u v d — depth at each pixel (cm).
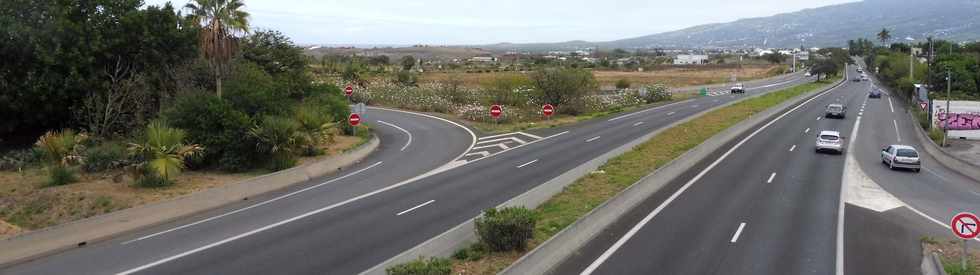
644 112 6238
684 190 2570
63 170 2555
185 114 2947
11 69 3372
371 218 2123
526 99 6312
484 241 1658
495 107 4959
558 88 5984
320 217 2152
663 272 1566
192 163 2902
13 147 3619
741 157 3491
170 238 1925
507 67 16375
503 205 1997
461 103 6556
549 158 3384
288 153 3039
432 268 1348
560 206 2167
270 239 1884
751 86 11488
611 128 4806
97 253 1788
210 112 2939
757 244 1812
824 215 2183
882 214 2231
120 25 3606
